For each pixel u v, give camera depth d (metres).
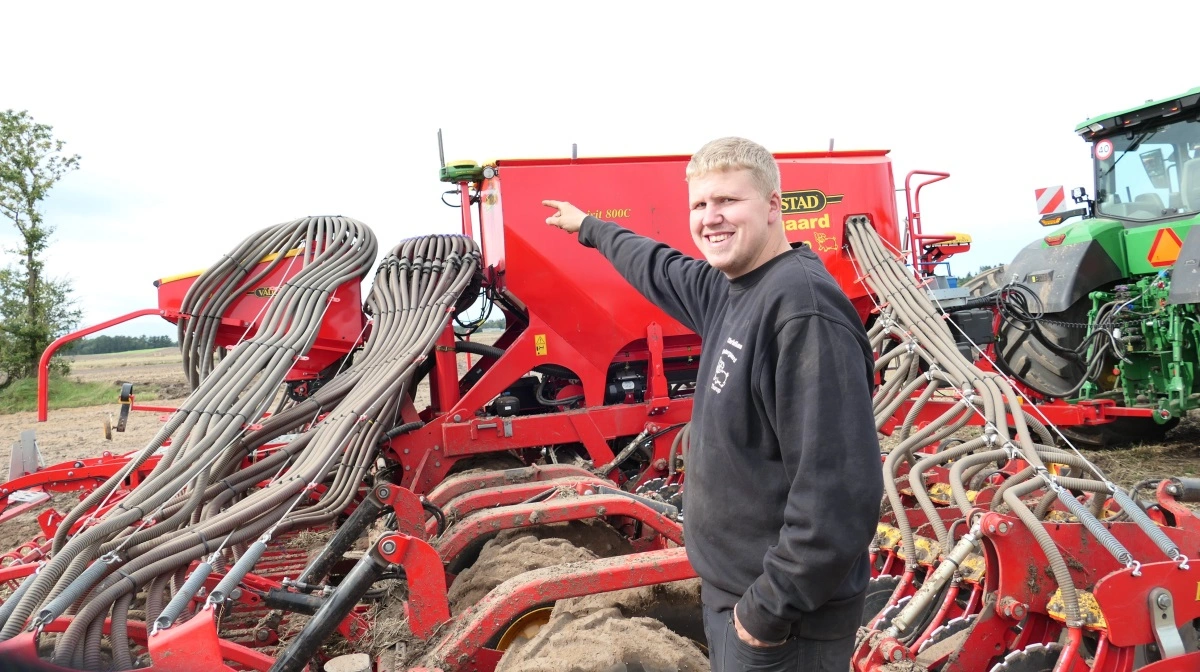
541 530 3.64
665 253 2.51
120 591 2.53
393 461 5.10
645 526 4.01
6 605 2.35
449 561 3.25
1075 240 7.04
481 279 5.28
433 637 2.66
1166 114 6.66
